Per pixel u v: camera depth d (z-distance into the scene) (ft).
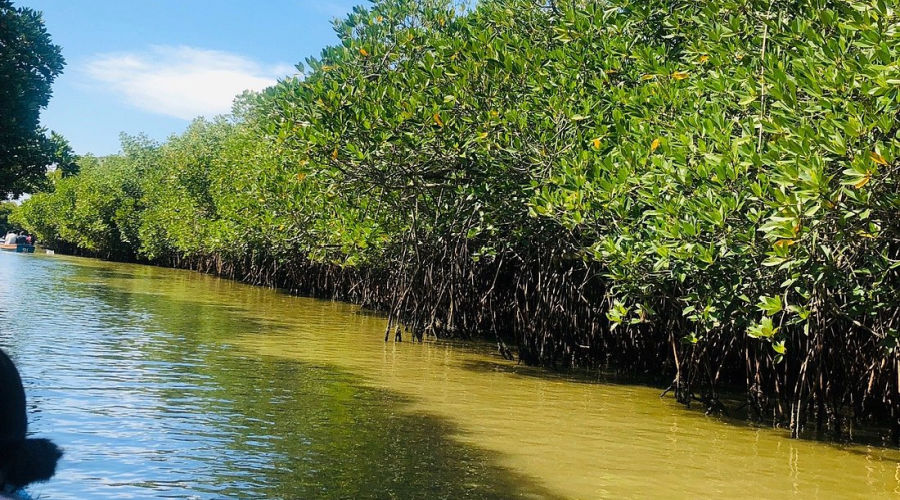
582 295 37.45
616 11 33.14
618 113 30.14
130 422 21.21
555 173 31.96
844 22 22.00
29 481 4.01
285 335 45.19
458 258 45.96
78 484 15.88
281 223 68.74
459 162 35.47
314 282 85.20
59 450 4.24
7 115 48.91
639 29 32.99
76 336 38.40
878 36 19.17
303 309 65.21
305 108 36.14
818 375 25.27
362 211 47.93
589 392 31.58
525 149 33.45
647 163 26.81
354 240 46.73
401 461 18.99
